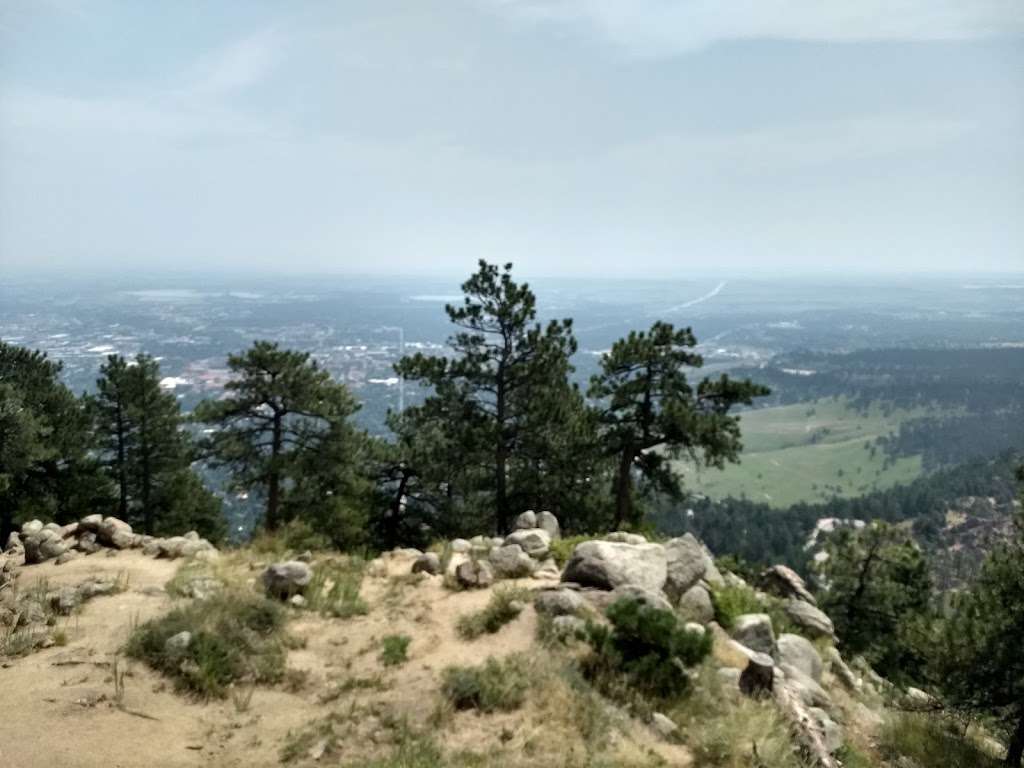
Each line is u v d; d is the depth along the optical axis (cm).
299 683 791
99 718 669
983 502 12438
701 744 724
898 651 2569
